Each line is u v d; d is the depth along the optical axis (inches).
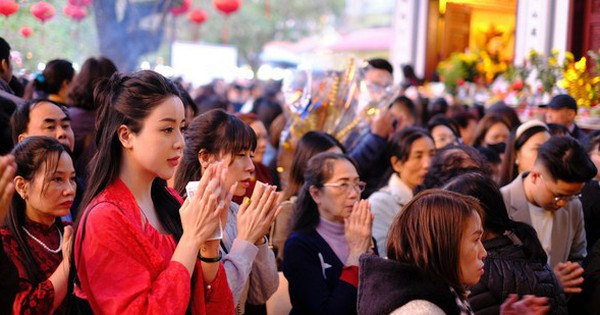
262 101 468.8
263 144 270.8
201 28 1477.6
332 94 288.5
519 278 150.0
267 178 270.8
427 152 226.1
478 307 149.7
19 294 130.0
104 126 117.7
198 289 121.4
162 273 111.0
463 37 563.5
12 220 140.9
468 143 358.6
